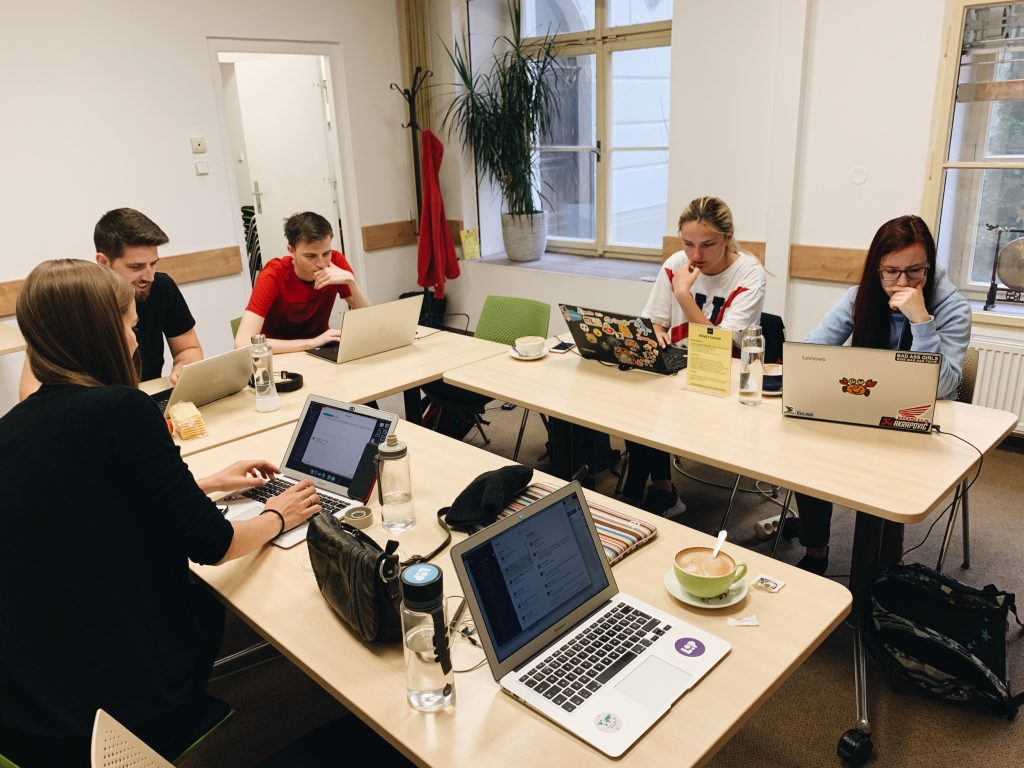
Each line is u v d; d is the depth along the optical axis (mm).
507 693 1230
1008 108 3281
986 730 1981
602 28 5047
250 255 6176
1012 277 3461
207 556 1454
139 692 1354
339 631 1414
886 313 2328
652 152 5043
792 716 2062
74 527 1282
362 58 5375
